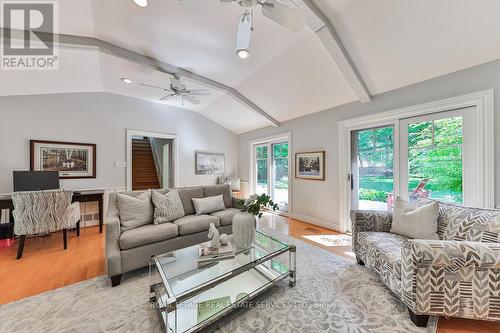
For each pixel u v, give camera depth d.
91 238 3.34
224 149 6.18
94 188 4.12
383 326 1.49
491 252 1.33
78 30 2.39
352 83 2.85
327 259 2.53
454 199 2.45
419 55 2.33
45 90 3.52
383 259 1.83
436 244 1.42
